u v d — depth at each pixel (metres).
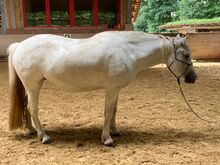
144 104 7.30
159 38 4.89
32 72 4.61
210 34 16.77
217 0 27.83
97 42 4.60
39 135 4.92
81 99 7.87
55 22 17.23
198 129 5.57
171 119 6.15
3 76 11.77
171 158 4.32
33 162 4.23
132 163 4.17
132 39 4.75
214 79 10.90
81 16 17.22
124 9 17.22
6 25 17.09
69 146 4.77
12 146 4.80
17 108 4.99
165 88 9.31
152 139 5.07
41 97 8.16
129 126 5.75
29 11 17.14
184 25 19.84
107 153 4.50
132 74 4.73
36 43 4.64
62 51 4.55
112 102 4.67
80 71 4.52
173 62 4.87
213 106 7.13
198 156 4.40
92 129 5.58
